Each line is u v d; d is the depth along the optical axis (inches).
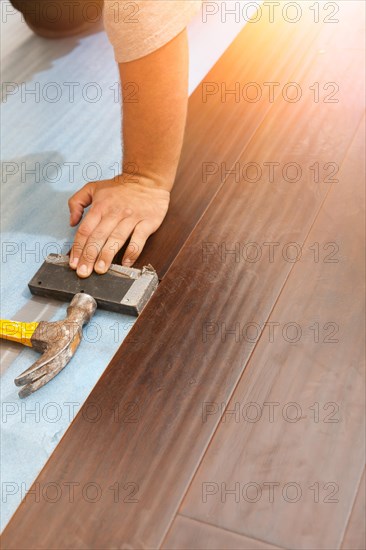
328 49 88.1
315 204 69.0
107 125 84.9
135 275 64.4
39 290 65.9
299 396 54.1
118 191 68.9
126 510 49.5
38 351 61.7
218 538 47.2
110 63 94.3
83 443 53.8
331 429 51.7
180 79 62.4
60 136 84.7
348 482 48.8
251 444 51.8
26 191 78.2
